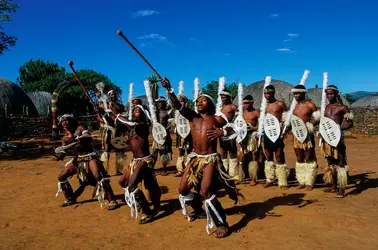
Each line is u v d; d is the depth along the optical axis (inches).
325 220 188.5
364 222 184.7
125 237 176.2
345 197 237.1
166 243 166.7
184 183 184.7
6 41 780.0
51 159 490.9
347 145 612.1
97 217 209.8
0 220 208.2
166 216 207.2
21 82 2114.9
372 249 151.8
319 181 293.6
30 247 166.7
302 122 260.7
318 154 461.4
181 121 326.6
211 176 174.9
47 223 201.3
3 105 1082.7
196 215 201.8
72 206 233.9
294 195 246.4
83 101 1529.3
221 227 171.6
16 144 672.4
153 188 207.9
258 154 292.7
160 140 322.7
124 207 228.2
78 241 172.4
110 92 332.5
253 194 253.6
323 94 251.1
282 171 271.9
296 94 266.1
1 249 164.9
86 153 229.0
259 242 162.6
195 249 158.4
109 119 221.3
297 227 179.5
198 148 183.5
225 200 236.8
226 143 306.2
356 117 863.1
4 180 335.6
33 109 1189.7
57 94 439.2
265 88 279.3
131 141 205.6
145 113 208.2
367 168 350.0
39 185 305.1
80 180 234.4
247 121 296.2
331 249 152.5
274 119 269.7
